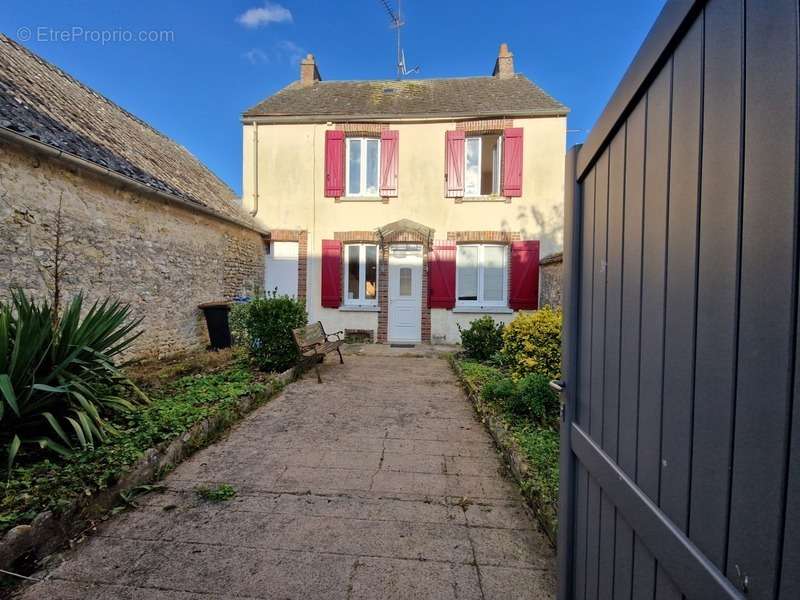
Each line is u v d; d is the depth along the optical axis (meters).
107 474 2.48
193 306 7.02
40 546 2.02
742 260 0.74
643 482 1.08
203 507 2.49
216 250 7.67
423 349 8.27
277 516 2.40
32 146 4.20
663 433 0.99
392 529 2.29
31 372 2.94
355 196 9.18
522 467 2.74
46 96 5.60
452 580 1.90
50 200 4.53
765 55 0.69
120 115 7.95
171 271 6.48
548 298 8.30
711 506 0.80
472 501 2.59
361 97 9.90
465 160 9.05
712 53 0.82
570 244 1.70
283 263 9.33
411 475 2.94
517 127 8.83
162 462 2.92
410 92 10.05
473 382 5.11
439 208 9.05
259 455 3.25
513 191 8.80
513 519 2.39
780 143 0.66
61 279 4.66
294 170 9.20
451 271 8.91
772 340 0.67
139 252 5.82
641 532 1.07
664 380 0.99
